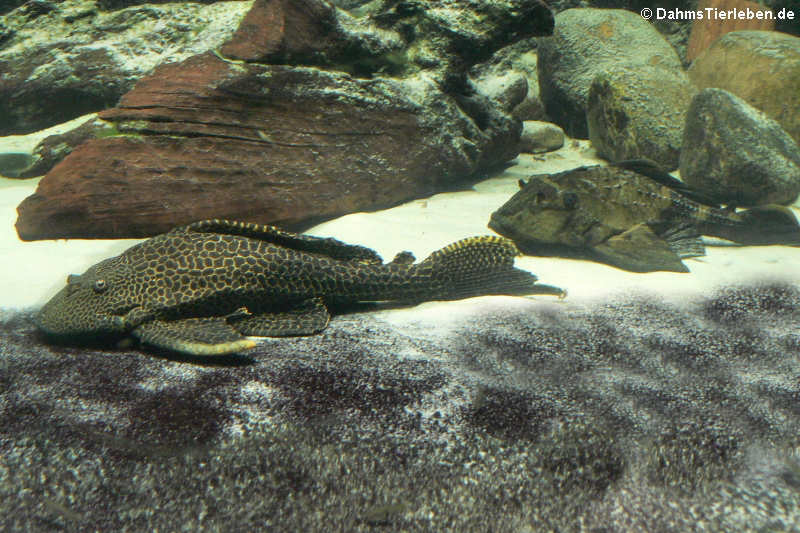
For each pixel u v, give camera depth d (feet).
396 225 2.95
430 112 3.37
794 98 3.91
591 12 4.80
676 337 2.19
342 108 3.15
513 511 1.70
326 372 1.97
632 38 4.68
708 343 2.17
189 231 2.19
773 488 1.73
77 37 4.15
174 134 2.88
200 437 1.78
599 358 2.08
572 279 2.51
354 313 2.26
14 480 1.70
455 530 1.68
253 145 2.95
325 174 3.03
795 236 2.84
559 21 4.79
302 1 3.14
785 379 2.02
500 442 1.79
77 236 2.74
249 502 1.70
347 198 3.06
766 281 2.52
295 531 1.67
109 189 2.74
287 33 3.10
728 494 1.72
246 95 2.98
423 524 1.68
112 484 1.71
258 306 2.17
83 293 2.07
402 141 3.26
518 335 2.16
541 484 1.73
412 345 2.10
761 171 3.31
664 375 2.03
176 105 2.91
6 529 1.65
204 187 2.82
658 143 3.83
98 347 2.06
